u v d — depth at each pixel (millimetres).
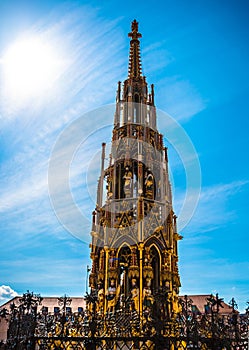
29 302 19219
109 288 24000
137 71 33844
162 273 24828
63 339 17328
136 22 36062
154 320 17156
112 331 17875
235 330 17547
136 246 24719
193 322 16844
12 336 17766
